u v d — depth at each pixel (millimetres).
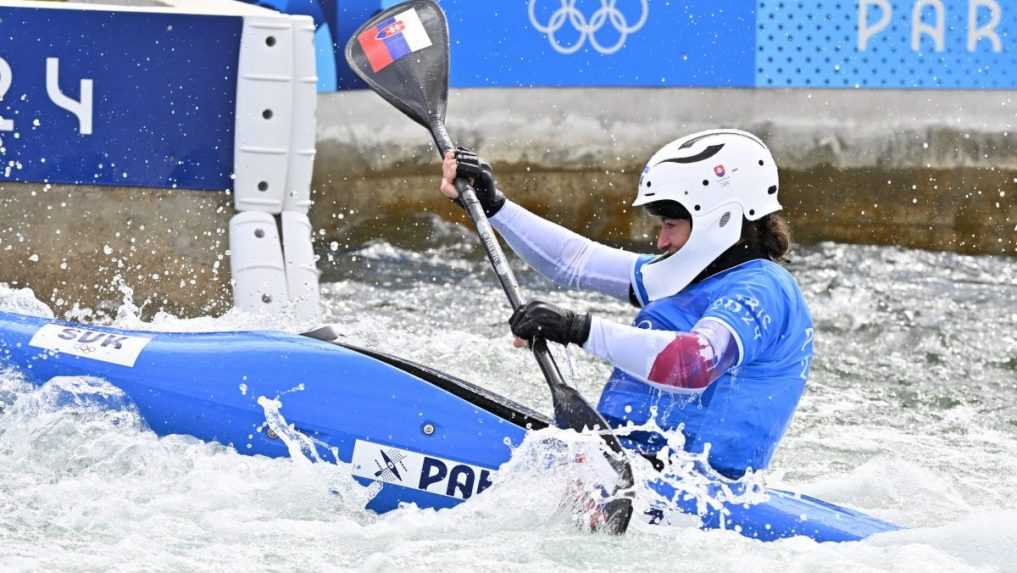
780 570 11023
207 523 11820
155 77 18922
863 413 19266
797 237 34625
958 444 17344
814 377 21844
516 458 12430
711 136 12664
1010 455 16688
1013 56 34594
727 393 12188
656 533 11867
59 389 13086
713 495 12062
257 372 12969
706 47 33531
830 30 33906
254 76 18906
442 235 33438
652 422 12320
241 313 19188
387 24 16016
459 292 27906
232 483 12461
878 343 24594
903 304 28000
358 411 12727
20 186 19016
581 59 33344
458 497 12531
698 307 12422
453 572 10867
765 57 33781
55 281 19234
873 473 14891
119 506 12047
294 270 19453
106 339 13438
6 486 12445
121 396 13016
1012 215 34812
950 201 34719
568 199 33719
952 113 34531
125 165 19062
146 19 18781
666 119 33719
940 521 13234
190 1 21328
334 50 32406
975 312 27438
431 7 16125
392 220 33344
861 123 34281
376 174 33188
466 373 20266
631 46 33375
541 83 33250
